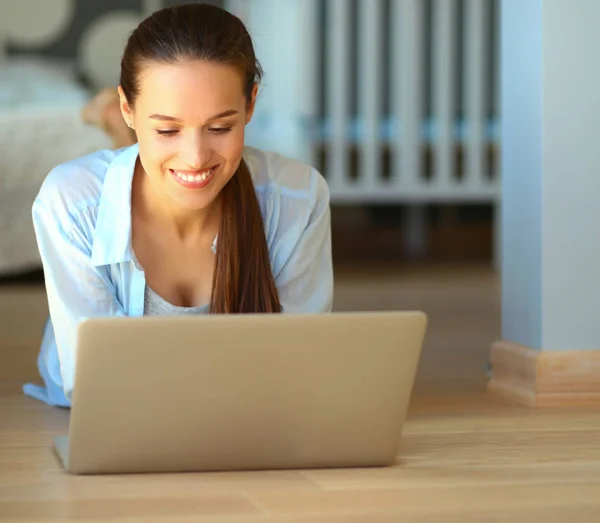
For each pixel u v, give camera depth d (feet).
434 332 10.19
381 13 18.34
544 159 6.52
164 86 4.69
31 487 4.41
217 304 5.41
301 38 17.63
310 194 5.72
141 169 5.52
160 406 4.45
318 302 5.73
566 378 6.51
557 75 6.50
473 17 17.83
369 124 17.85
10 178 14.06
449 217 20.31
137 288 5.49
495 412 6.28
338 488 4.39
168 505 4.13
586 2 6.49
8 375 7.74
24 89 14.65
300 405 4.54
